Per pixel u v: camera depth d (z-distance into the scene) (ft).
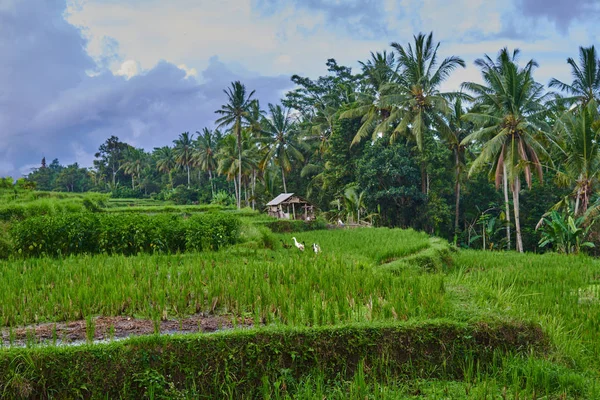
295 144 179.83
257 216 107.96
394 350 24.75
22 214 66.64
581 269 58.90
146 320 26.91
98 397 20.90
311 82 200.13
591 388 22.88
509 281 46.88
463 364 25.21
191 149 277.85
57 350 20.98
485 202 140.56
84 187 350.23
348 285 32.07
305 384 22.00
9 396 20.03
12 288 30.83
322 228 93.30
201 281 32.73
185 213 116.06
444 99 121.80
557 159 117.60
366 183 131.54
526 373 23.71
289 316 25.91
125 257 49.26
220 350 22.59
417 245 60.75
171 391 21.33
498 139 100.78
